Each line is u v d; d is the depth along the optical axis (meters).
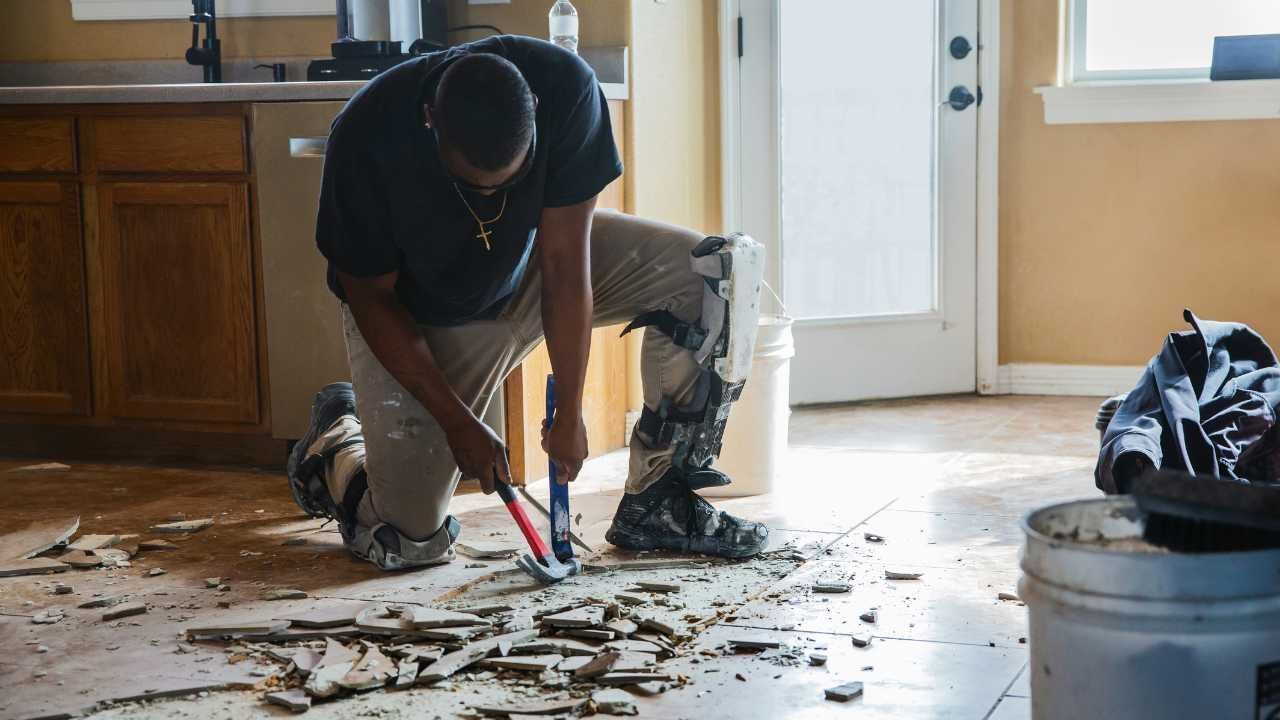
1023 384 4.47
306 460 2.66
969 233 4.37
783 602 2.20
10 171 3.55
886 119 4.32
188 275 3.44
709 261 2.42
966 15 4.28
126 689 1.84
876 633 2.03
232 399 3.45
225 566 2.52
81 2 4.03
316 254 3.31
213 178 3.38
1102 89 4.24
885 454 3.52
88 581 2.43
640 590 2.28
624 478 3.32
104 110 3.44
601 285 2.52
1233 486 1.23
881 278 4.39
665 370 2.48
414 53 3.43
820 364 4.34
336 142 2.10
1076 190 4.35
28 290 3.58
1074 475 3.21
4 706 1.78
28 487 3.26
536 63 2.09
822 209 4.32
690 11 4.00
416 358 2.25
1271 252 4.23
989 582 2.29
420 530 2.47
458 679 1.88
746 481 3.03
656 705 1.76
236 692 1.84
